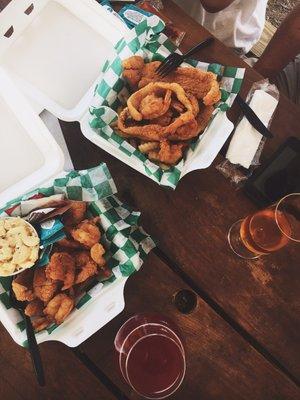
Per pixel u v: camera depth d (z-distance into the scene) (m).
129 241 0.59
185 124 0.60
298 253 0.67
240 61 0.70
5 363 0.64
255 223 0.64
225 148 0.69
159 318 0.61
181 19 0.71
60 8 0.68
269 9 1.37
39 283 0.57
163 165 0.61
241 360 0.65
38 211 0.57
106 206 0.62
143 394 0.58
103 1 0.71
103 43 0.68
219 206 0.69
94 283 0.60
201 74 0.62
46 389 0.64
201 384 0.65
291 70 1.02
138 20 0.69
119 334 0.61
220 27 1.00
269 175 0.67
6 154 0.64
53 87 0.68
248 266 0.67
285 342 0.66
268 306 0.66
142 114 0.61
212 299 0.67
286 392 0.65
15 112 0.62
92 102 0.62
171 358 0.58
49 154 0.64
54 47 0.68
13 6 0.65
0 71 0.61
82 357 0.65
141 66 0.63
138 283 0.66
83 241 0.58
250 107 0.67
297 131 0.69
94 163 0.69
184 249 0.67
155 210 0.68
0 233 0.56
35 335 0.56
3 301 0.57
